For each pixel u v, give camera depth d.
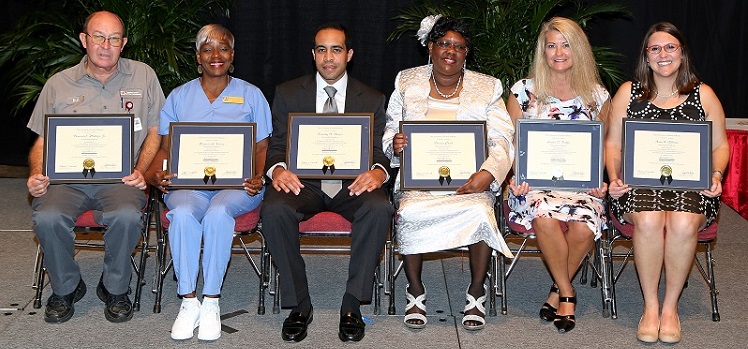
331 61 4.12
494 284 4.17
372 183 3.95
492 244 3.89
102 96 4.24
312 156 4.06
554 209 3.97
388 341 3.84
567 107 4.16
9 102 6.83
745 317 4.15
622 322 4.09
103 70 4.19
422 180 4.02
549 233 3.95
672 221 3.83
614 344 3.83
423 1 6.00
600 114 4.19
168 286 4.52
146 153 4.21
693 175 3.90
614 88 5.69
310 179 4.05
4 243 5.17
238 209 4.00
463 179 4.02
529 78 4.28
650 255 3.88
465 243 3.89
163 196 4.29
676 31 3.96
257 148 4.31
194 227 3.89
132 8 5.45
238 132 4.09
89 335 3.86
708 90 4.04
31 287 4.44
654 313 3.91
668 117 4.05
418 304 4.00
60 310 4.00
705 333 3.96
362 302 3.91
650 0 6.29
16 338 3.81
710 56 6.39
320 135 4.09
